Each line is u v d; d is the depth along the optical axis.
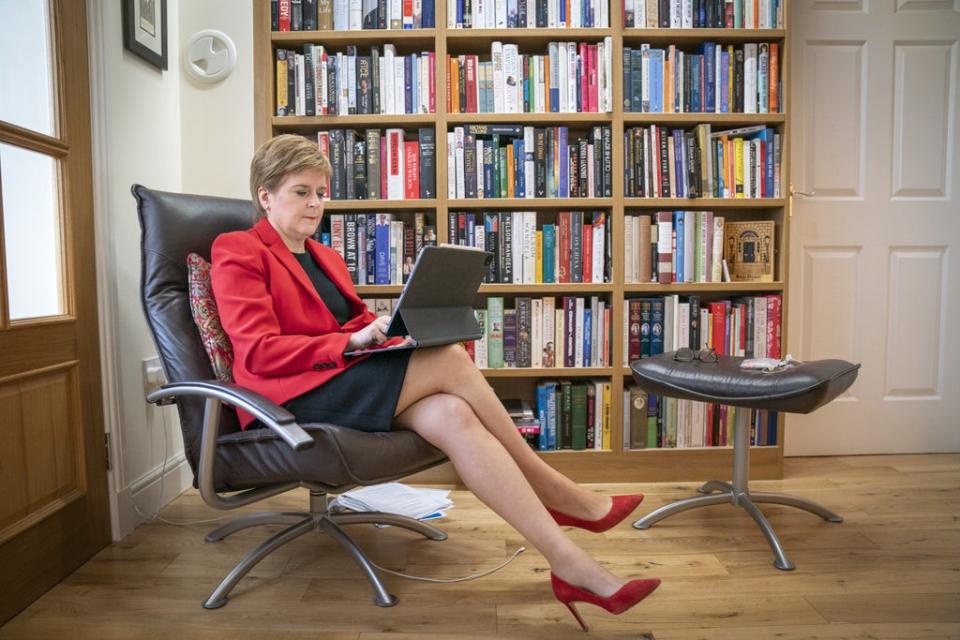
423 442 1.47
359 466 1.37
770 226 2.41
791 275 2.61
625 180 2.37
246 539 1.88
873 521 1.96
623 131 2.34
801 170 2.59
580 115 2.32
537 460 1.54
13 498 1.46
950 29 2.56
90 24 1.79
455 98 2.34
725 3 2.32
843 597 1.49
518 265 2.38
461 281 1.51
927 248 2.64
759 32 2.32
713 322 2.41
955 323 2.65
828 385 1.62
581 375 2.43
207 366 1.57
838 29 2.55
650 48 2.48
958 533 1.87
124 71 2.00
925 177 2.62
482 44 2.42
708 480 2.41
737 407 1.88
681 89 2.36
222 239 1.56
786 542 1.81
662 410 2.43
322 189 1.67
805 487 2.29
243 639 1.33
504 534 1.90
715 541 1.82
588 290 2.36
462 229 2.37
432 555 1.75
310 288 1.62
